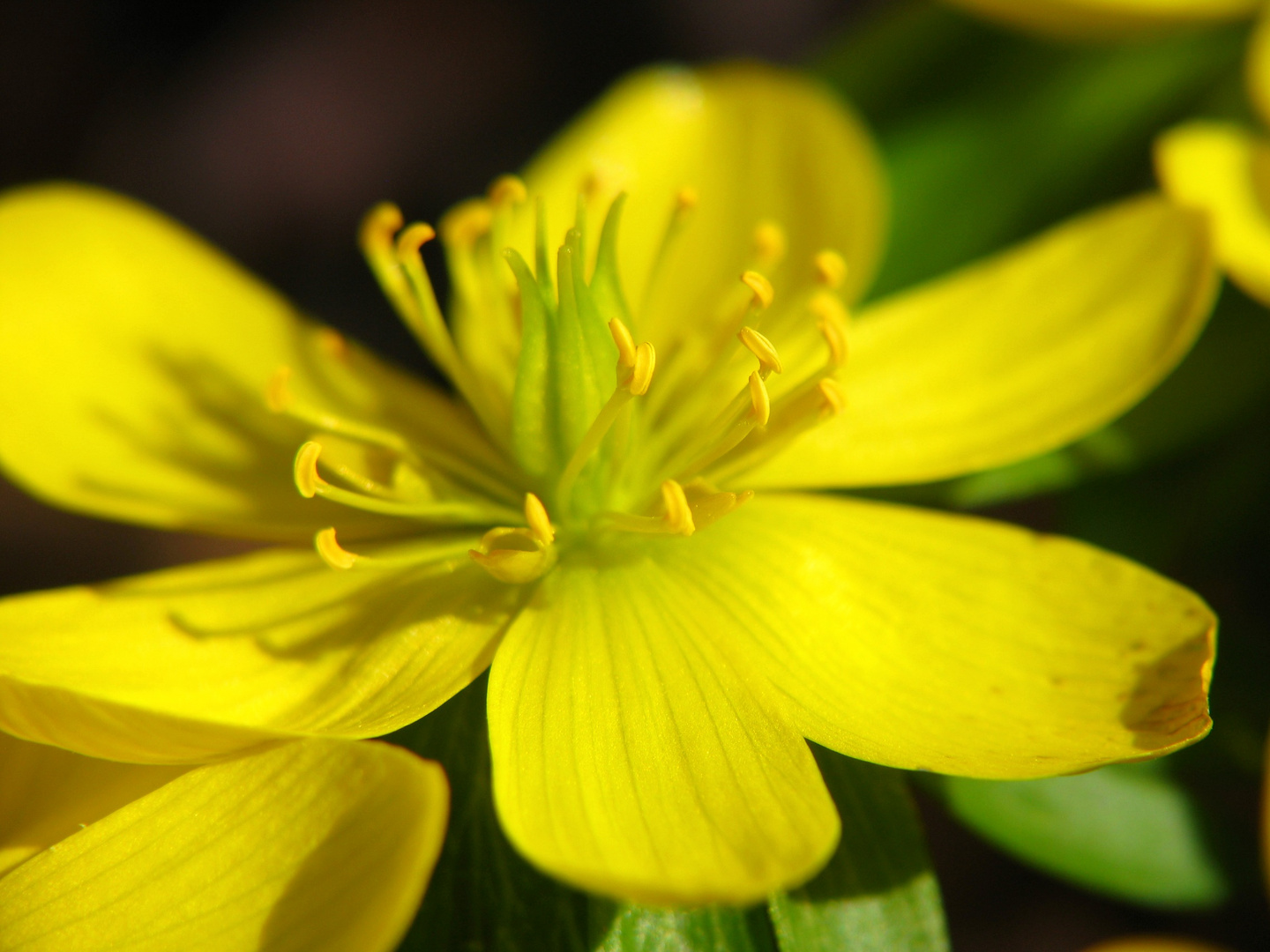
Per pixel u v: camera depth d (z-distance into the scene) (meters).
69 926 0.09
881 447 0.11
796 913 0.10
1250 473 0.11
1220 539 0.11
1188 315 0.11
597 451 0.10
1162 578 0.10
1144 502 0.11
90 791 0.10
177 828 0.10
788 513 0.10
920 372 0.11
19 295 0.11
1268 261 0.11
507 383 0.11
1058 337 0.11
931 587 0.10
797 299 0.11
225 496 0.11
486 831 0.10
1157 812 0.10
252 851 0.09
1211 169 0.11
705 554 0.10
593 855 0.09
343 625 0.10
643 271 0.11
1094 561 0.10
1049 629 0.10
